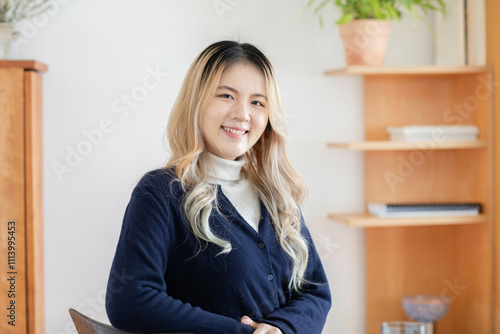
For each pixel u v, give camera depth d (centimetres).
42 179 305
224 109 165
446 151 344
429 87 340
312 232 335
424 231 345
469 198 338
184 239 160
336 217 326
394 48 338
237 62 167
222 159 170
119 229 313
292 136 329
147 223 155
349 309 340
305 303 171
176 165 164
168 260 160
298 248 176
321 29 327
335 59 329
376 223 314
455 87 339
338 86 332
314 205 334
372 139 336
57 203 308
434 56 342
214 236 160
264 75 170
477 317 333
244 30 319
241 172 182
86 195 310
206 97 165
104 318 313
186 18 314
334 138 333
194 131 166
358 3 310
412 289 344
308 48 326
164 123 314
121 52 310
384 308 342
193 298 160
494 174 319
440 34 336
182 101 170
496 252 320
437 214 323
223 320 152
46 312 309
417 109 339
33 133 284
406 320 344
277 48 324
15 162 281
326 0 325
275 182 178
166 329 149
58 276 310
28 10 301
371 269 340
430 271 346
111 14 308
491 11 315
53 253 309
